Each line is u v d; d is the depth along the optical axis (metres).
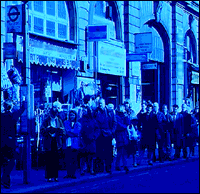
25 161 10.98
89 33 19.17
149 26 27.45
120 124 13.43
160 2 27.75
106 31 18.94
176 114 17.11
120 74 22.34
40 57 16.67
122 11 23.67
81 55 19.66
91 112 12.56
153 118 14.99
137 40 23.39
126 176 12.66
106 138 12.78
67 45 18.75
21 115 10.92
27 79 10.91
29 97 10.88
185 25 32.12
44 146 11.32
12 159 10.25
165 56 29.72
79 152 12.47
